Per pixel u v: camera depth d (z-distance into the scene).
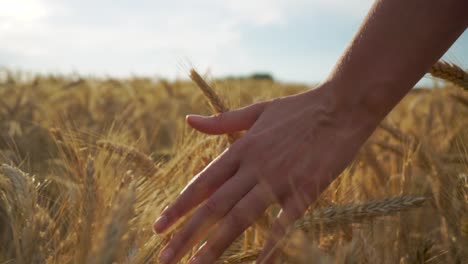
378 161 0.76
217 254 0.45
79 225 0.46
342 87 0.46
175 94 2.31
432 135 0.96
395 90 0.45
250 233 0.54
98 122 1.50
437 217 0.63
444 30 0.44
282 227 0.44
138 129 1.31
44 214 0.49
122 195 0.41
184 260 0.50
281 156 0.46
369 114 0.45
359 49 0.46
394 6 0.45
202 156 0.59
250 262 0.50
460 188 0.58
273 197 0.45
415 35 0.44
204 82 0.58
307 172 0.46
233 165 0.48
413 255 0.55
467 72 0.57
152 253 0.49
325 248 0.48
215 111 0.58
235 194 0.46
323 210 0.45
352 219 0.45
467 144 0.65
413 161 0.68
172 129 1.37
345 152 0.46
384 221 0.55
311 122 0.46
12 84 2.28
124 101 1.99
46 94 2.08
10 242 0.50
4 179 0.52
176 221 0.47
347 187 0.58
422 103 1.48
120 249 0.41
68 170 0.55
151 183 0.55
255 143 0.47
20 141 1.05
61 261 0.46
